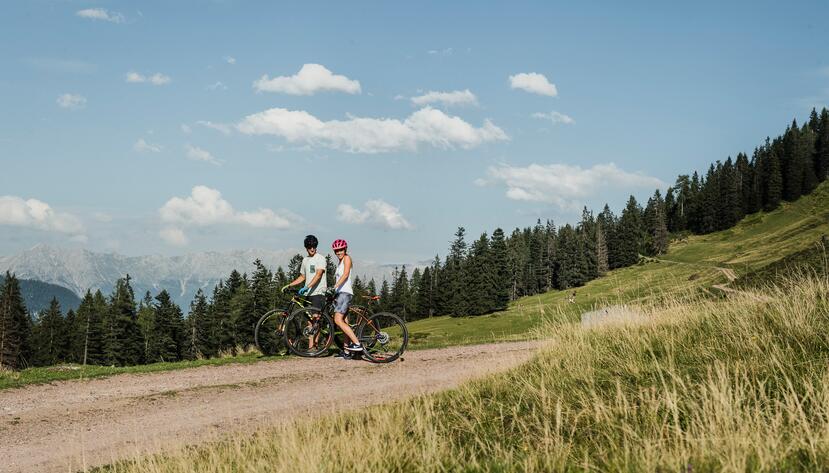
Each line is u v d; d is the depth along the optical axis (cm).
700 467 410
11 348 7306
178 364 1350
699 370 637
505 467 479
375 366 1256
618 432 531
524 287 13712
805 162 17988
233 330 7962
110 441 792
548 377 751
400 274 14300
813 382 541
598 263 12550
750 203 17875
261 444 673
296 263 7225
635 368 693
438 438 590
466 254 13125
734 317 784
